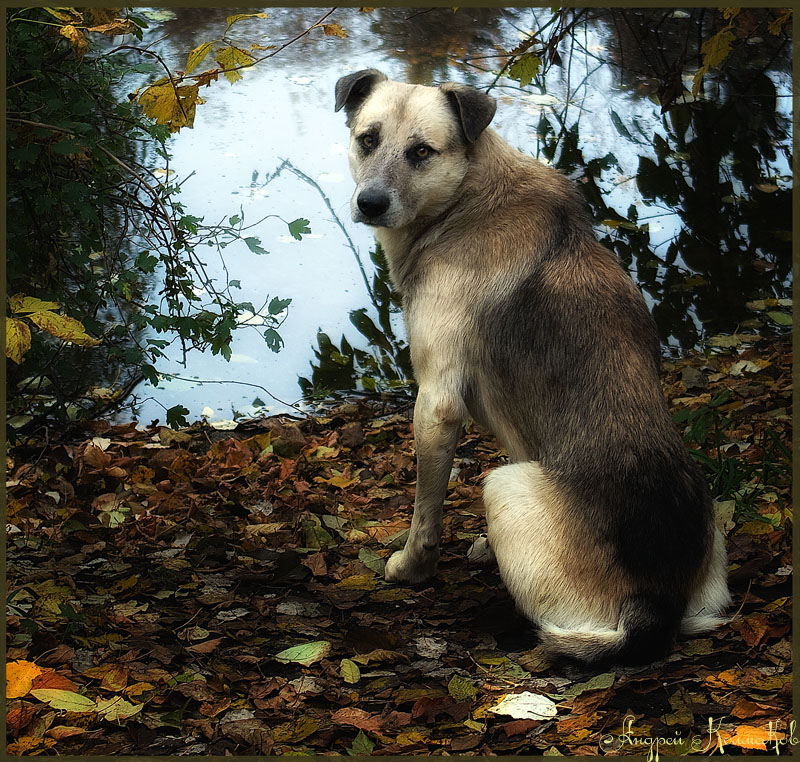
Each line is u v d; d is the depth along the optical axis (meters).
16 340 2.92
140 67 4.80
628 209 7.59
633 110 8.88
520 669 3.25
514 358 3.55
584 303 3.46
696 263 7.02
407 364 6.14
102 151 4.46
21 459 5.10
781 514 4.08
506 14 10.45
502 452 5.14
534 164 3.84
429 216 3.80
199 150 7.95
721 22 9.36
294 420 5.61
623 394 3.33
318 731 2.94
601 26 10.18
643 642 3.15
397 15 10.41
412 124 3.68
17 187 4.70
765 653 3.23
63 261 5.27
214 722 3.02
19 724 2.96
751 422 5.02
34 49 4.32
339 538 4.28
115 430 5.41
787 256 7.09
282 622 3.60
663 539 3.21
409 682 3.21
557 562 3.28
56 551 4.12
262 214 7.25
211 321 4.54
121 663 3.29
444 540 4.26
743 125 8.68
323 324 6.44
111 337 5.91
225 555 4.10
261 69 9.26
